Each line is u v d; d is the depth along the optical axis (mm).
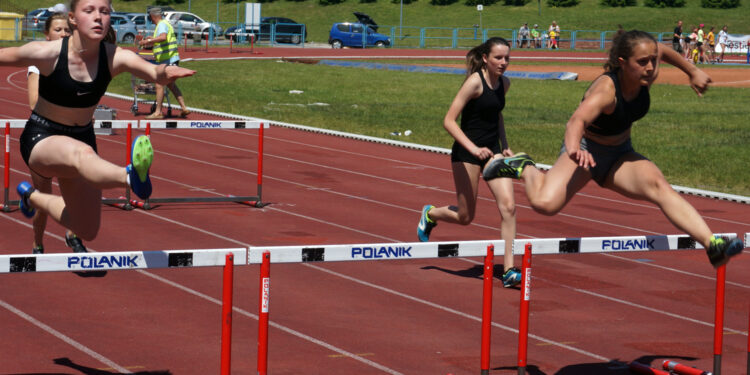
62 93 5172
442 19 79062
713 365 6523
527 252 5527
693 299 8859
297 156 18656
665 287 9312
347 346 6957
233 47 55062
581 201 14688
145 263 4812
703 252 11102
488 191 15445
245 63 42812
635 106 5578
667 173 17641
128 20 54094
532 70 42219
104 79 5242
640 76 5387
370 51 55062
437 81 36781
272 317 7691
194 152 18578
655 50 5355
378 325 7574
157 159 17516
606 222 12984
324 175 16453
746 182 16812
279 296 8398
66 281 8641
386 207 13555
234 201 13250
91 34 5020
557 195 5730
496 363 6656
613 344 7273
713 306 8617
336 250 5160
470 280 9266
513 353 6918
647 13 77875
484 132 8656
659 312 8336
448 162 18547
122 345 6789
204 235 11094
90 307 7801
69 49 5129
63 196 5406
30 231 10859
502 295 8711
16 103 26031
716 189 16188
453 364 6594
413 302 8352
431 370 6449
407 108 27609
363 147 20266
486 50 8469
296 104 28047
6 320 7324
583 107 5406
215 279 8945
